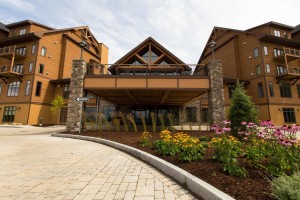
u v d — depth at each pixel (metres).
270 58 23.86
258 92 23.80
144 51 21.36
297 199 2.39
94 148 8.05
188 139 5.48
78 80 13.64
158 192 3.49
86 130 13.98
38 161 5.71
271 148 4.32
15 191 3.48
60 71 27.23
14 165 5.25
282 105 22.94
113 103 22.55
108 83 13.60
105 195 3.32
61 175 4.41
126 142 8.64
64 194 3.36
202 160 4.94
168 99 19.09
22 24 26.61
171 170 4.33
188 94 15.85
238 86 10.09
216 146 4.93
